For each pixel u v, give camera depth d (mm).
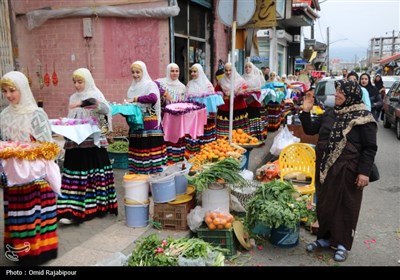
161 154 5895
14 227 3730
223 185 4602
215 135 7852
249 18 6453
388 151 10586
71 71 9070
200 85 7449
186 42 10000
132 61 8758
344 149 4215
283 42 21672
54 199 3938
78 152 4844
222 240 4402
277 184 4762
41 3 8898
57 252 4020
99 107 4809
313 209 4941
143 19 8562
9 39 8016
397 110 12484
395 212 5977
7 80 3678
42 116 3756
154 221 4855
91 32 8750
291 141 7117
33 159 3488
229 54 12570
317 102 11375
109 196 5152
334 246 4379
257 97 8922
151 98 5543
